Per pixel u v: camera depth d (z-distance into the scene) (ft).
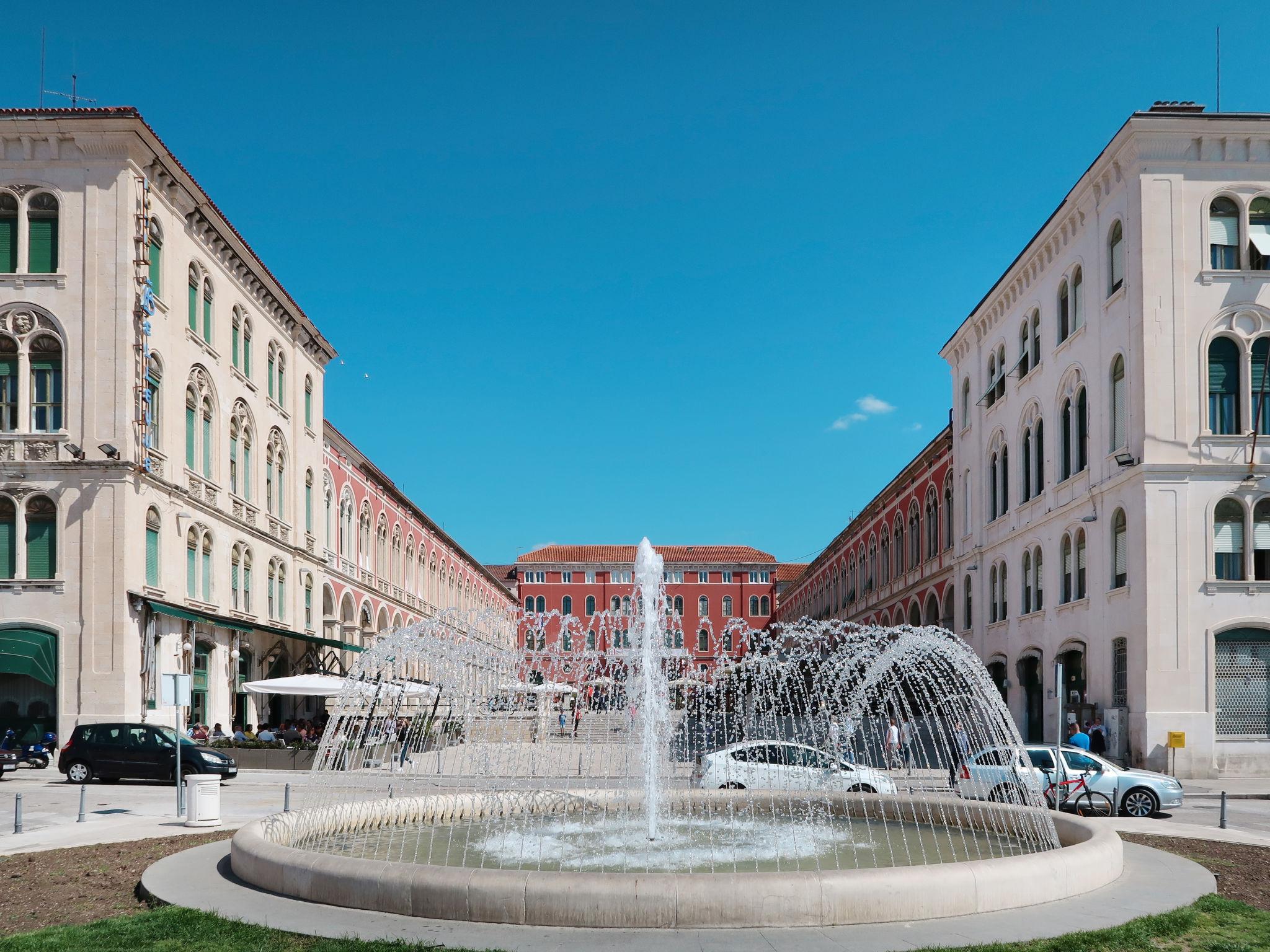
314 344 165.58
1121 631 97.81
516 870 37.73
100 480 100.78
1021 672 126.21
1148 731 91.15
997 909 32.19
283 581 148.66
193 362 118.93
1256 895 36.68
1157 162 97.30
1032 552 124.06
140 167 106.32
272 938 29.27
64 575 99.81
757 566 401.70
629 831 49.75
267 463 145.89
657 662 63.93
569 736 117.60
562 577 406.21
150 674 103.76
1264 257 96.58
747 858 42.60
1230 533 94.27
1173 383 95.14
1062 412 116.06
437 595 260.01
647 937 28.89
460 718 114.32
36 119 102.22
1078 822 42.52
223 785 89.10
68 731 97.86
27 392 102.73
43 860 46.09
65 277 103.35
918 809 52.54
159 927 30.58
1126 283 98.94
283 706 146.41
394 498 217.77
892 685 85.66
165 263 111.75
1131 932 29.76
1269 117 95.55
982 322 144.56
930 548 172.14
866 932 29.45
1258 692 92.22
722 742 80.84
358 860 33.83
